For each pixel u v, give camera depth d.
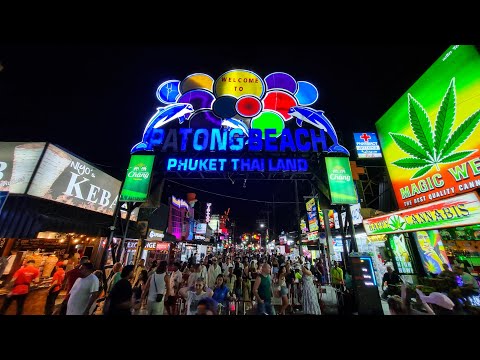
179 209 21.20
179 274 8.95
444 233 7.79
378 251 10.93
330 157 8.79
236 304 8.48
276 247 35.25
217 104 10.11
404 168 7.79
